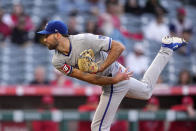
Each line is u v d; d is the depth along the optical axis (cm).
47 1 4134
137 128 2898
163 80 3784
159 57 1902
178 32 4222
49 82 3369
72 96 3306
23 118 2827
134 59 3741
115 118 2872
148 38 4044
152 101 3014
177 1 4488
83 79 1762
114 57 1709
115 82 1755
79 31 3900
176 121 3002
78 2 4144
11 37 3731
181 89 3114
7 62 3634
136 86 1872
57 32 1702
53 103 3284
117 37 3866
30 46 3728
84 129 2886
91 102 2903
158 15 4238
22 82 3566
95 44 1706
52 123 2858
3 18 3759
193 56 4081
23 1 4109
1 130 2823
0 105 3238
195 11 4519
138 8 4222
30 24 3797
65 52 1717
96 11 4075
